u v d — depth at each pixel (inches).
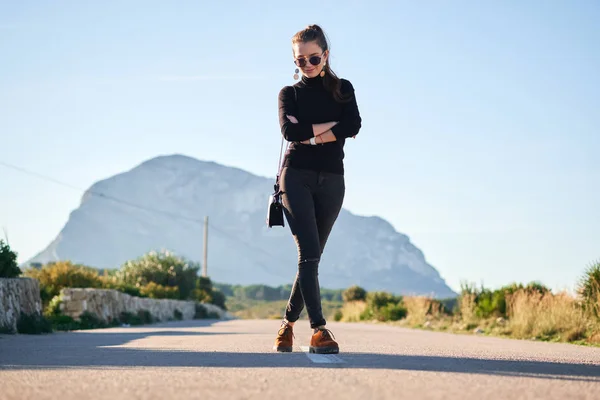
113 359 203.3
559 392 123.7
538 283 731.4
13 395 117.3
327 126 201.0
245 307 4409.5
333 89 205.6
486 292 786.2
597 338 438.6
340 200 207.5
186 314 1541.6
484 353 243.4
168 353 225.0
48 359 210.4
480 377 145.0
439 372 153.3
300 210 201.2
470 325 710.5
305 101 206.7
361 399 110.6
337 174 205.8
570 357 234.5
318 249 203.3
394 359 190.7
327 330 210.4
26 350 267.4
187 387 126.4
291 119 202.4
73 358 212.7
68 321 695.1
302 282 204.8
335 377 141.0
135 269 1715.1
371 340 373.4
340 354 209.9
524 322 541.6
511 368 167.9
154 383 133.4
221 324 930.1
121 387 127.6
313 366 167.2
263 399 110.9
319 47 203.9
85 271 926.4
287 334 218.5
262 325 846.5
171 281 1726.1
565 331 494.3
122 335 460.8
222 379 139.0
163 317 1213.7
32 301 539.5
